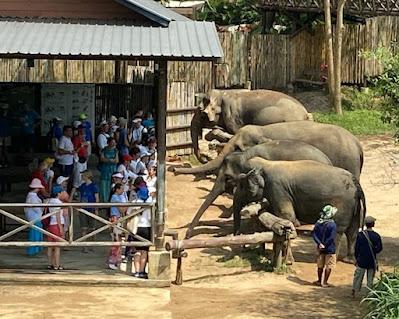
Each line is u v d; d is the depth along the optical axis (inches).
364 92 1343.5
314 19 1401.3
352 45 1353.3
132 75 1217.4
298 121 862.5
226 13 1766.7
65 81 1233.4
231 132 973.2
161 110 638.5
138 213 614.5
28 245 603.5
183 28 660.1
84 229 705.0
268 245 759.7
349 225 711.1
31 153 963.3
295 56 1395.2
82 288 614.9
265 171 727.1
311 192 707.4
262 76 1382.9
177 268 643.5
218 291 626.2
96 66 1235.2
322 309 582.2
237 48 1364.4
